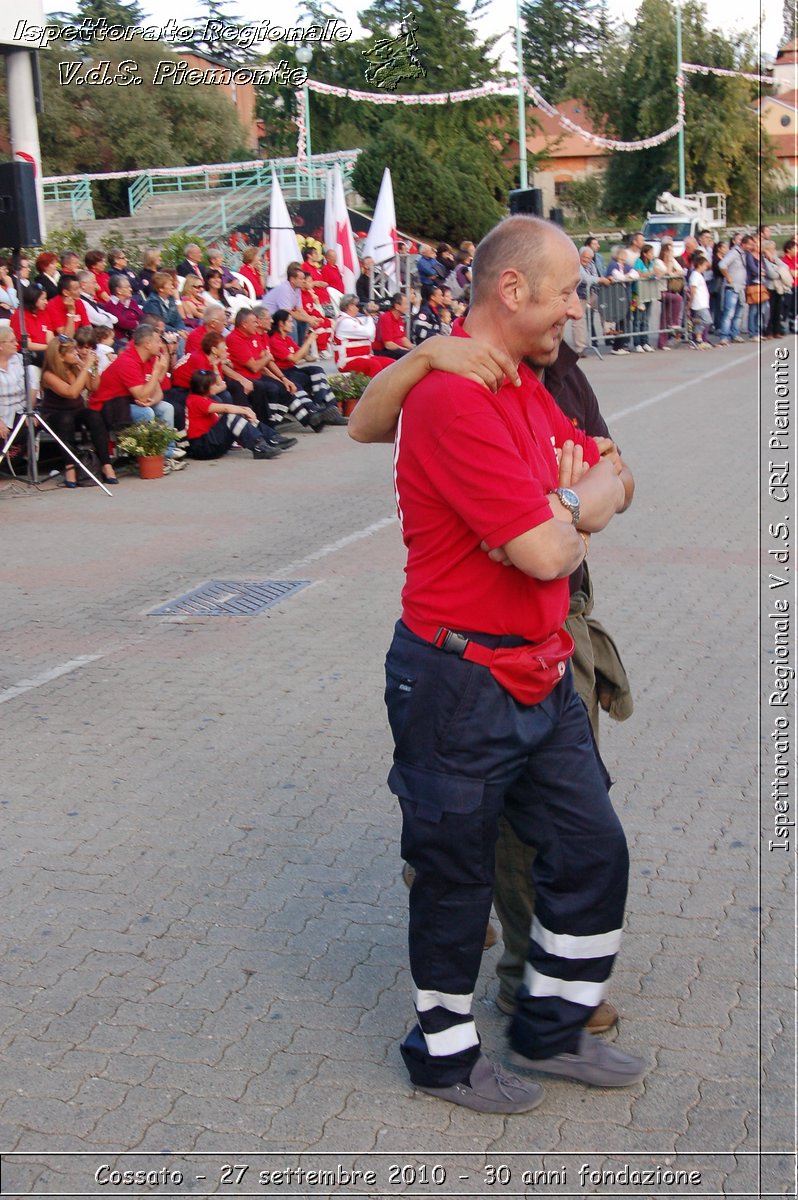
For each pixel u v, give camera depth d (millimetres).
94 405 10766
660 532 8570
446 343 2584
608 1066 2936
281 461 11945
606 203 40094
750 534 8484
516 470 2494
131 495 10422
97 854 4195
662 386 16156
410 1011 3297
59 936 3682
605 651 3330
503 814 2936
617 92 38000
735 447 11750
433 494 2588
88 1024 3248
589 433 3201
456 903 2746
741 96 36500
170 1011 3303
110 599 7375
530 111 39781
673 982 3385
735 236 23141
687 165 36906
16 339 11055
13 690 5852
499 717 2631
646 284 20500
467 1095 2879
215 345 11930
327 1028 3223
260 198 28641
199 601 7281
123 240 24859
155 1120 2875
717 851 4105
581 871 2807
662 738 5062
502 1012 3268
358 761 4930
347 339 15562
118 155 33281
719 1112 2869
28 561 8312
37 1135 2830
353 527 9078
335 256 20016
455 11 29172
